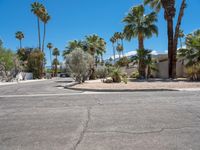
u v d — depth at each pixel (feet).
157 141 18.06
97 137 19.29
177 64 129.08
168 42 113.91
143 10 129.29
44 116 28.66
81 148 16.81
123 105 35.94
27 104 40.24
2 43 171.63
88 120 25.61
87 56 96.27
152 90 59.47
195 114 27.91
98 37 192.13
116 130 21.27
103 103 38.55
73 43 174.29
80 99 44.86
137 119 25.63
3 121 26.27
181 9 111.55
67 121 25.44
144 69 129.59
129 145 17.24
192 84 73.00
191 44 103.04
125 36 132.26
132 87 65.16
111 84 79.71
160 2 122.83
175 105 34.94
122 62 218.79
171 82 85.56
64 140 18.70
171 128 21.70
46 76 242.58
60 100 44.29
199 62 99.14
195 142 17.76
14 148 17.21
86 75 100.17
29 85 102.42
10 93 62.59
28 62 219.20
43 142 18.34
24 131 21.72
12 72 170.09
